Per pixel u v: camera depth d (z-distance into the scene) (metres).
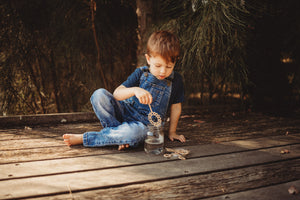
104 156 1.52
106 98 1.66
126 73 3.21
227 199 1.10
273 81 3.18
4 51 2.88
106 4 3.05
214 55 2.43
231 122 2.46
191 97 2.96
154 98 1.72
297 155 1.62
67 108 3.24
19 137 1.85
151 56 1.52
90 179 1.23
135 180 1.23
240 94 2.86
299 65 3.09
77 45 3.03
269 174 1.35
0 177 1.23
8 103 2.94
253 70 3.05
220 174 1.33
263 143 1.84
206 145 1.77
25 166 1.36
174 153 1.57
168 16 2.76
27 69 3.00
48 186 1.16
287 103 3.24
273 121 2.52
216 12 2.13
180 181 1.25
